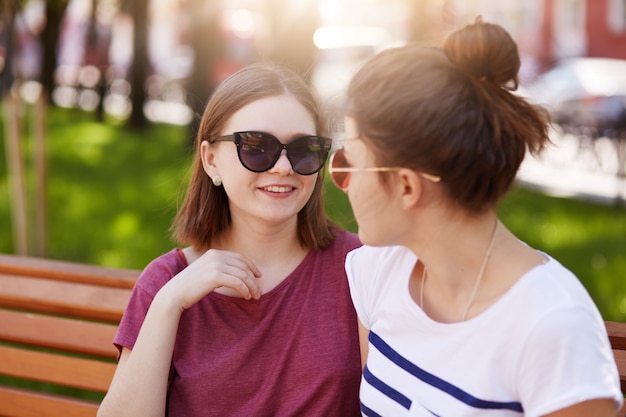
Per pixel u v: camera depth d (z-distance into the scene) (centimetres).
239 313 201
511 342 155
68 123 1579
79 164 1067
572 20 2144
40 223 583
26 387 384
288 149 198
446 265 166
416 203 159
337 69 1609
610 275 602
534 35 2188
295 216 209
